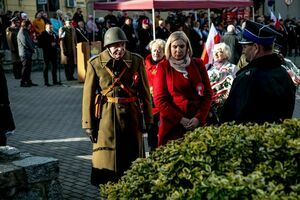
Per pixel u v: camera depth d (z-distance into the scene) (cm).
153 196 282
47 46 1577
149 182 293
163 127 511
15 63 1762
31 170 471
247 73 375
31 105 1257
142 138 537
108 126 514
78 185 609
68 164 711
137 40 1872
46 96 1395
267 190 245
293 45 2702
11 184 458
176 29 1931
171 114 507
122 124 514
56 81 1622
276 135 306
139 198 288
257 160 296
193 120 502
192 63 521
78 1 2775
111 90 516
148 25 1841
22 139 889
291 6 4031
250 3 1825
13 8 2428
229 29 1312
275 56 382
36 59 2089
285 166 281
